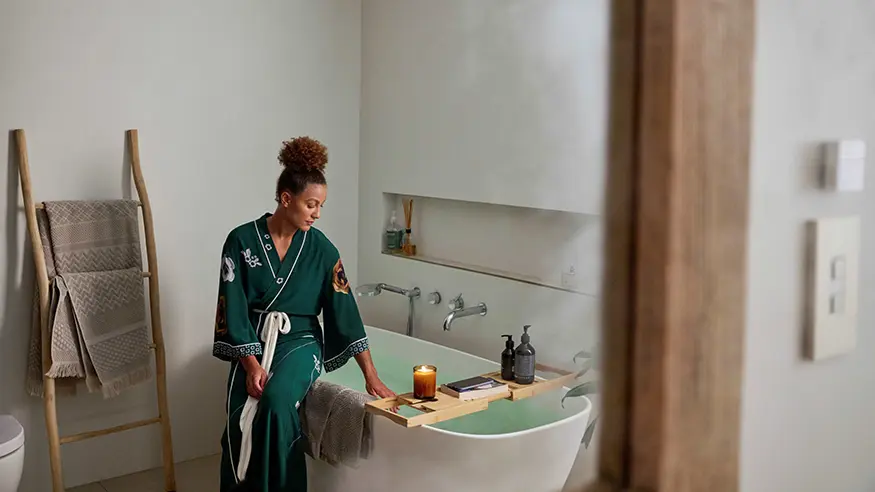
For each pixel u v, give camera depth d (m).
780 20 0.29
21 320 2.81
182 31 3.07
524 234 2.91
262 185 3.35
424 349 3.15
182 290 3.17
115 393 2.79
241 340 2.61
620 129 0.28
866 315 0.32
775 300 0.30
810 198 0.30
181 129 3.10
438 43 3.15
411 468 2.31
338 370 3.32
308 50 3.45
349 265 3.73
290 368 2.60
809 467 0.32
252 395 2.58
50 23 2.77
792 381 0.31
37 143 2.77
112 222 2.85
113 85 2.92
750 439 0.30
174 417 3.21
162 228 3.09
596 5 0.29
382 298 3.62
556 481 1.99
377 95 3.54
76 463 2.98
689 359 0.28
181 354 3.19
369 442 2.43
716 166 0.28
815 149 0.30
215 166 3.21
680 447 0.28
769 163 0.29
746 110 0.28
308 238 2.75
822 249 0.30
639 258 0.28
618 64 0.28
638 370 0.28
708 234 0.28
